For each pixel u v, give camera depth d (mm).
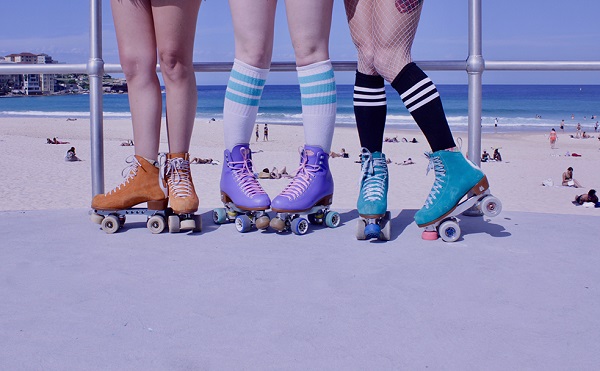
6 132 28359
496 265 1758
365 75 2178
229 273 1694
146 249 1976
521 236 2115
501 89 116312
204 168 15125
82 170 14539
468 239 2076
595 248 1943
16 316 1379
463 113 47500
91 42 2492
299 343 1223
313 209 2244
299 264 1782
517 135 32594
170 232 2211
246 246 2010
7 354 1176
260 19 2189
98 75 2506
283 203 2174
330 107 2242
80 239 2117
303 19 2143
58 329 1303
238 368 1110
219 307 1430
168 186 2244
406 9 2006
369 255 1882
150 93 2271
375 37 2090
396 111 49125
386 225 2062
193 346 1212
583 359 1139
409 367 1111
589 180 14773
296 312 1393
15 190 11680
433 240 2074
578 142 28516
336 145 24109
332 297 1491
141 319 1357
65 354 1176
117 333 1279
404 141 25594
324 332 1277
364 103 2189
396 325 1313
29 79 100688
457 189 2033
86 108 59781
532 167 17281
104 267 1764
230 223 2406
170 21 2209
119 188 2250
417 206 10492
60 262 1817
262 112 53281
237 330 1292
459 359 1145
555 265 1755
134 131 2285
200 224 2227
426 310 1400
